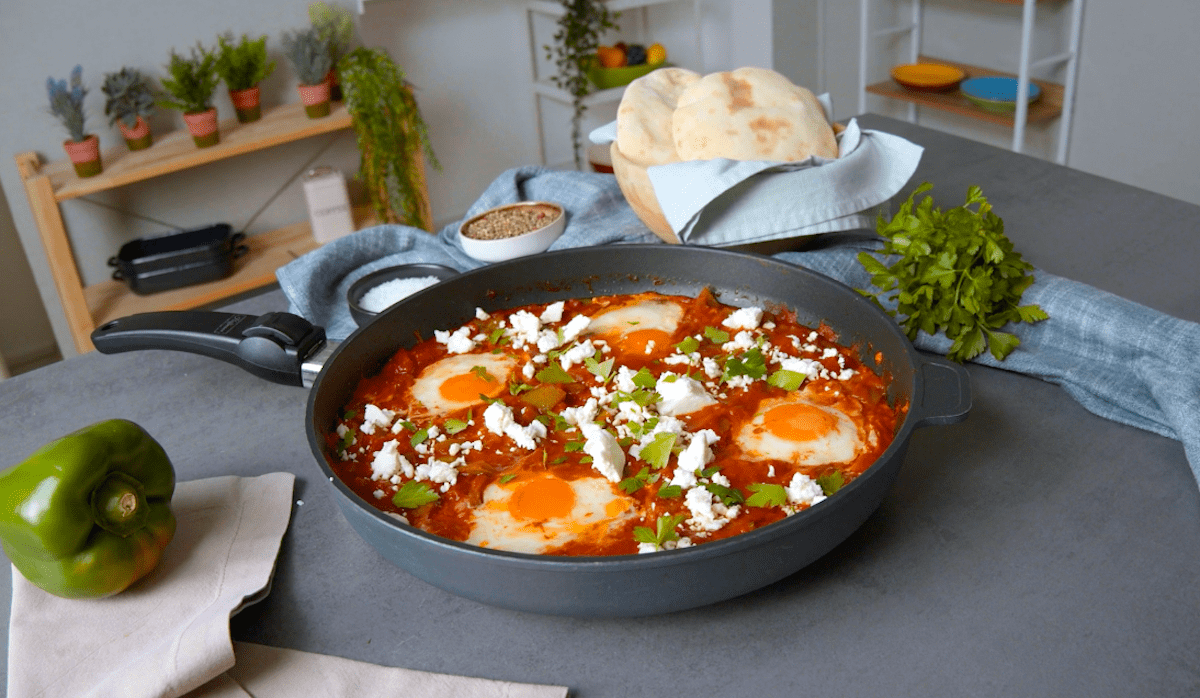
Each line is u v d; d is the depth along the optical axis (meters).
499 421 0.50
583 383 0.55
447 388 0.55
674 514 0.44
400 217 1.55
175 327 0.57
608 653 0.41
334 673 0.40
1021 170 0.81
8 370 1.40
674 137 0.64
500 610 0.44
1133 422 0.52
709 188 0.59
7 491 0.41
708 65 1.91
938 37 1.76
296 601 0.45
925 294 0.56
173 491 0.48
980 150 0.86
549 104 1.89
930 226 0.56
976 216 0.56
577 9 1.59
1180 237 0.68
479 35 1.75
